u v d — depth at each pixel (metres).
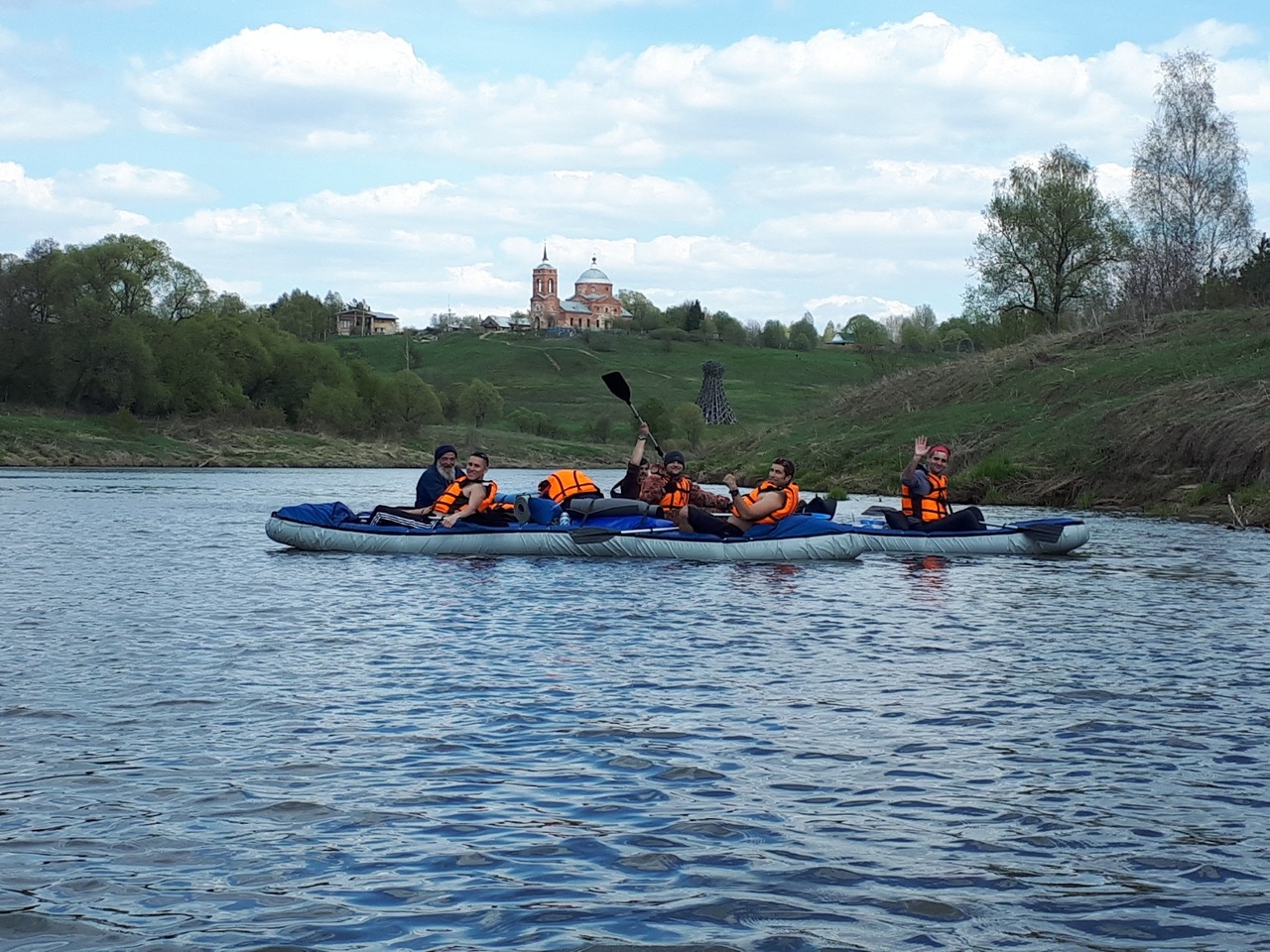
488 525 18.09
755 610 12.09
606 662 9.23
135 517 26.25
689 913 4.61
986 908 4.67
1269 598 13.05
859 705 7.84
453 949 4.30
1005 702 7.94
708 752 6.72
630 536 16.83
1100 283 54.28
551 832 5.46
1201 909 4.66
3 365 70.88
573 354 143.25
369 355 146.38
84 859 5.11
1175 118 48.59
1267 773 6.37
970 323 57.31
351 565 16.03
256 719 7.37
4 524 24.02
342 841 5.34
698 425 89.06
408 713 7.55
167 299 83.00
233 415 74.88
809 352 152.88
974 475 29.22
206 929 4.46
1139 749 6.82
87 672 8.73
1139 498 25.77
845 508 27.17
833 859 5.15
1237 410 25.31
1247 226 48.56
